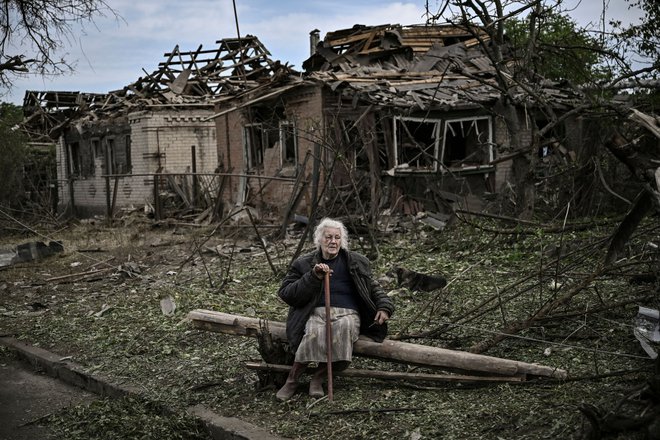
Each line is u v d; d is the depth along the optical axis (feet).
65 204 94.58
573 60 32.83
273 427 15.30
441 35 66.90
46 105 103.55
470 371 16.17
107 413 17.65
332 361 16.35
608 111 29.09
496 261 32.50
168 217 69.62
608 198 41.01
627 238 14.21
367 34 65.26
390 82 57.16
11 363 24.20
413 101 52.65
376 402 15.99
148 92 82.23
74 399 19.86
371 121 53.47
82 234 62.49
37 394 20.51
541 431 13.38
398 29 66.44
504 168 56.29
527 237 35.91
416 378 16.55
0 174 72.49
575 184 41.98
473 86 56.70
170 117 77.46
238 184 67.56
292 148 61.93
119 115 82.02
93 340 24.80
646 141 13.94
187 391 18.40
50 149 101.30
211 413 16.63
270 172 62.69
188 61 83.46
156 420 16.85
